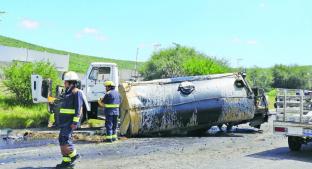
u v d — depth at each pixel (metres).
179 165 8.38
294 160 9.25
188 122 13.45
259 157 9.59
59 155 9.23
